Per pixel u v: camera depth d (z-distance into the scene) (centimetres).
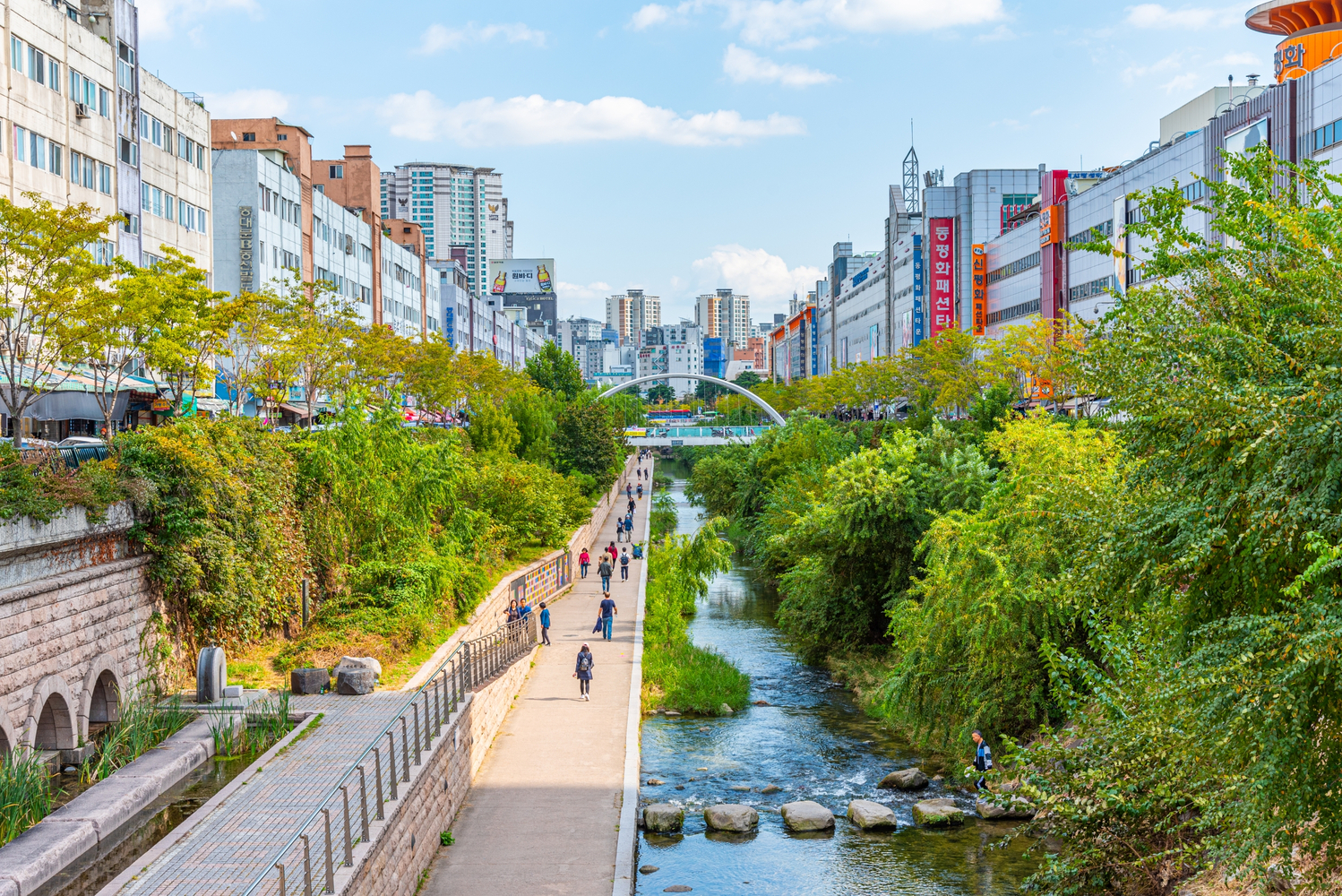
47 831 1398
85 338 2580
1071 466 2322
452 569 3141
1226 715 1012
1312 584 1025
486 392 6956
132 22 4547
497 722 2584
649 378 13200
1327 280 1067
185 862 1302
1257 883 1097
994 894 1881
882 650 3828
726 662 3675
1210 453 1155
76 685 1736
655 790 2486
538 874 1705
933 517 3594
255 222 5969
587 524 5934
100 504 1862
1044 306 7888
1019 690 2488
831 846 2134
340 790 1486
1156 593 1270
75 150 4025
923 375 7662
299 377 4581
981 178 10150
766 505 6200
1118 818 1450
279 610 2567
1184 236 1264
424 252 11362
